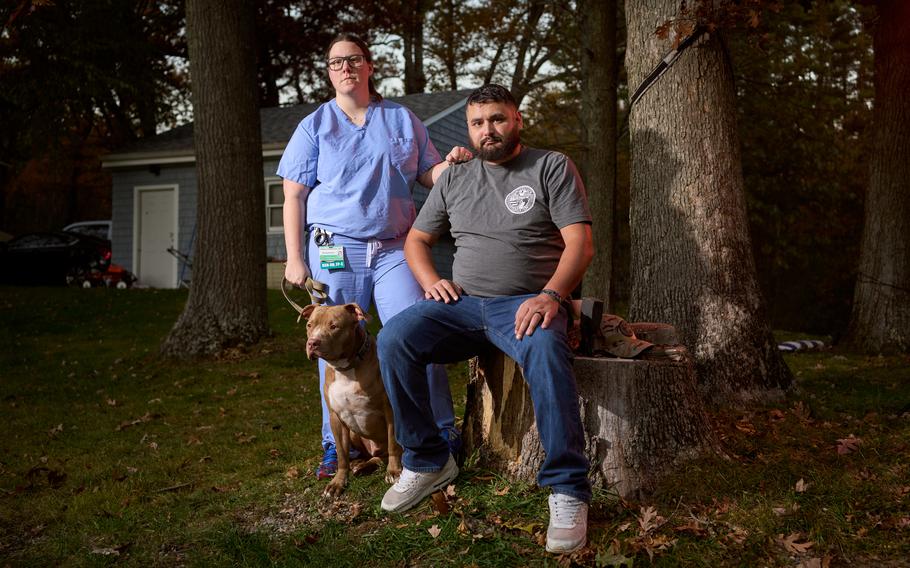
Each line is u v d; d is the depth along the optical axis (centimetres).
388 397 332
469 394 379
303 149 379
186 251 1745
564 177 323
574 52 1389
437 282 331
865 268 898
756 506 313
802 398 485
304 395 663
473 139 333
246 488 389
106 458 476
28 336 1048
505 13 1563
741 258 480
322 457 434
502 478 345
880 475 349
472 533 302
